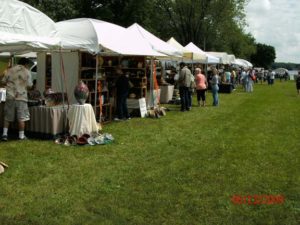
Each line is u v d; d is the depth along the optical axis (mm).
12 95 9000
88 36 10445
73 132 9477
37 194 5773
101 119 12172
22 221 4840
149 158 8156
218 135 11133
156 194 5926
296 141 10508
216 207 5484
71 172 6938
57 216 5020
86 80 11648
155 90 15930
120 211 5227
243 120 14430
